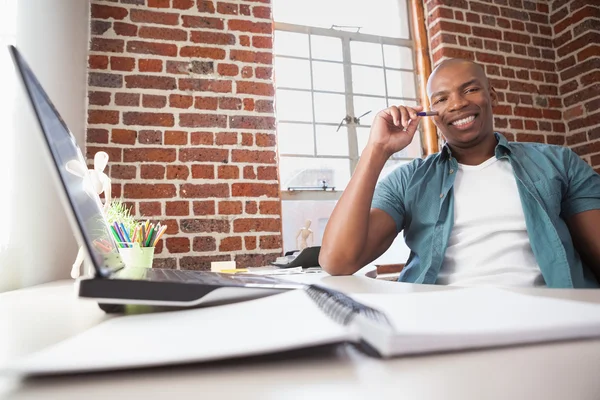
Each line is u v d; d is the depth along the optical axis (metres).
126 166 1.76
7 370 0.20
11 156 0.88
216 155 1.88
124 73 1.81
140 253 1.05
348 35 2.57
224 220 1.85
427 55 2.54
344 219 0.96
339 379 0.21
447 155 1.22
